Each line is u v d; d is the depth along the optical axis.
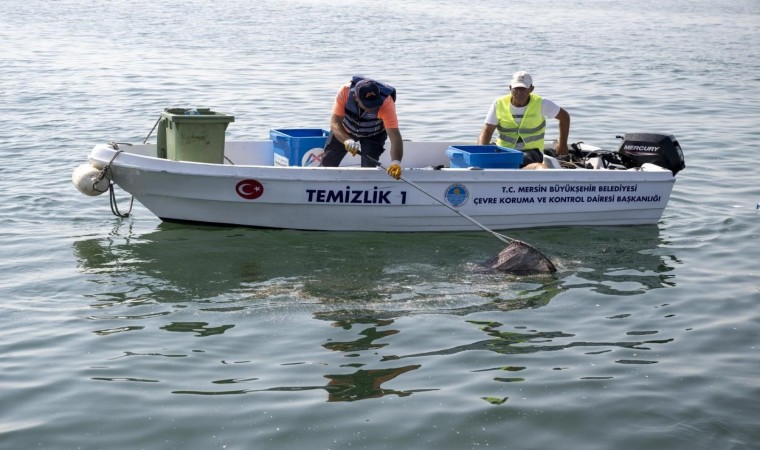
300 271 7.66
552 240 8.84
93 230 8.73
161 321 6.53
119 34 27.89
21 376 5.62
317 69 21.02
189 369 5.76
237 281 7.38
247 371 5.75
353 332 6.39
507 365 5.90
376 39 28.16
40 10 35.38
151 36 27.55
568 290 7.34
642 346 6.25
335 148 8.91
